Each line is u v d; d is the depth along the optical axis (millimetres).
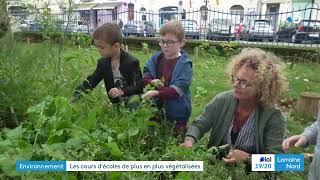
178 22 2969
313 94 4770
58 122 2102
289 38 13789
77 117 2523
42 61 3182
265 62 2209
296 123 4609
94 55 5148
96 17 12289
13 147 1971
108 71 3170
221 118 2426
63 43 3555
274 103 2281
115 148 2004
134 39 13188
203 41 12070
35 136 2158
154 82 2844
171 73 2975
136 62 3107
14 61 3004
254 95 2277
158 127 2605
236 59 2279
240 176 2104
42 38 3492
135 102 2811
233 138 2424
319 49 10609
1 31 3256
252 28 14461
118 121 2516
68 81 3145
